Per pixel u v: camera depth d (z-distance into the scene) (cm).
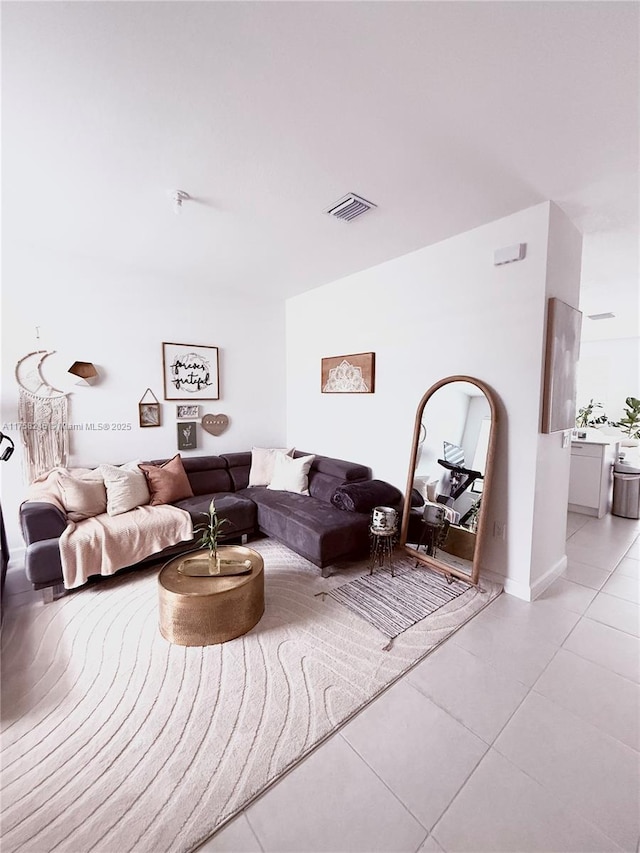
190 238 284
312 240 286
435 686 173
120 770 133
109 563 254
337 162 190
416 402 313
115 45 125
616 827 117
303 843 112
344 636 206
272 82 140
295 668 182
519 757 139
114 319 345
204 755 138
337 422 398
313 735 147
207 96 147
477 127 165
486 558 267
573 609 236
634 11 113
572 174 199
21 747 141
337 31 121
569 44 124
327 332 404
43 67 132
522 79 139
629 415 565
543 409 240
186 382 392
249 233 274
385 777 132
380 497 315
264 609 230
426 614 227
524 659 191
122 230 270
